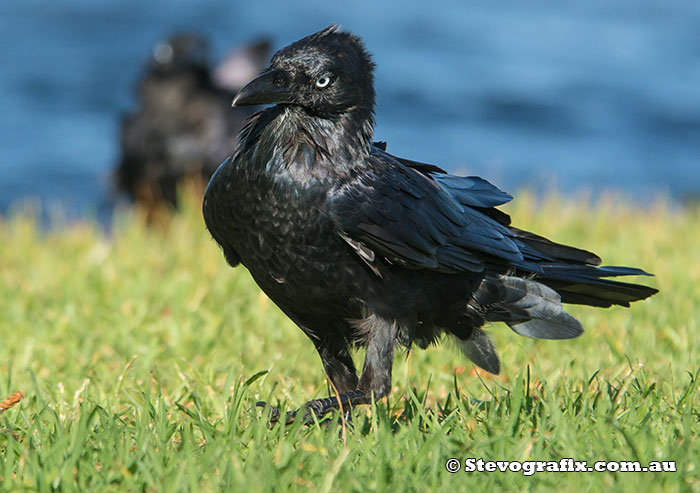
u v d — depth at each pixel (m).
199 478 6.27
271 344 10.73
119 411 8.28
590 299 9.27
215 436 7.08
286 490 6.04
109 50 56.81
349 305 8.01
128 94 47.31
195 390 8.68
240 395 7.73
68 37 59.97
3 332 11.09
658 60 63.78
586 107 50.25
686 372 8.98
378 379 7.94
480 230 8.42
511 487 6.26
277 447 6.88
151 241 16.59
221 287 12.71
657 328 10.82
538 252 8.91
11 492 6.08
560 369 9.14
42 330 10.88
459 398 8.34
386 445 6.69
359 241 7.70
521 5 85.00
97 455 6.69
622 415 7.41
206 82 19.48
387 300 7.96
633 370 8.71
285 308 8.41
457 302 8.37
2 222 18.94
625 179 37.94
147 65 19.66
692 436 7.06
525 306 8.45
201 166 19.25
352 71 7.75
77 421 7.41
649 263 14.03
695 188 35.88
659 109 50.38
